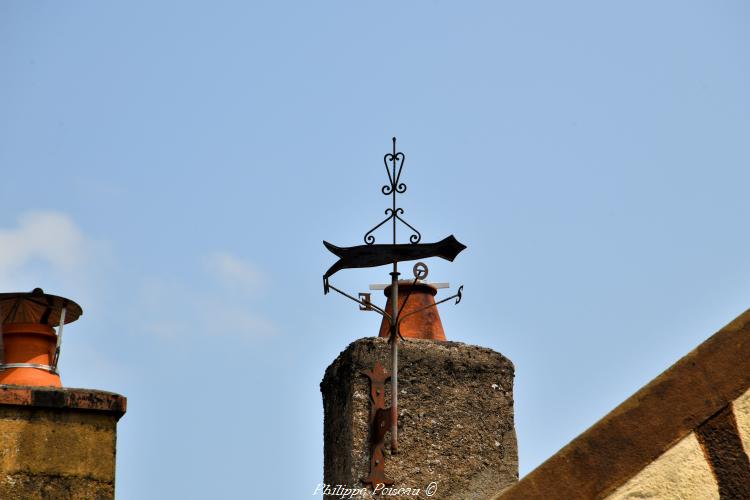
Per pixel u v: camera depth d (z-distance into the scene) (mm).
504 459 21953
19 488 14180
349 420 21656
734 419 10188
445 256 20594
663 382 10359
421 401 21953
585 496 10133
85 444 14648
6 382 16203
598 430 10312
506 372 22562
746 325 10430
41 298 16891
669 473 10102
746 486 9953
